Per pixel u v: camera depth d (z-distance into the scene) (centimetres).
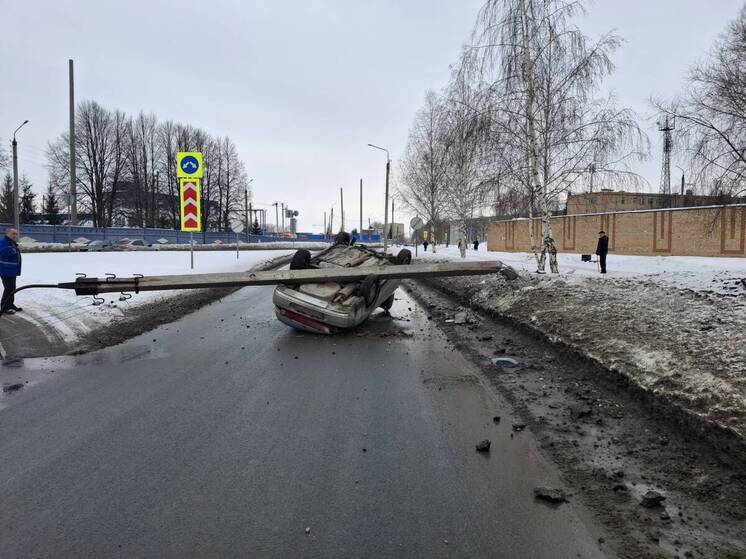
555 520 321
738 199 1229
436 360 754
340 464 399
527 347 822
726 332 612
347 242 1265
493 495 352
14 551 286
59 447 428
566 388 602
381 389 605
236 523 314
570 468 395
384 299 1106
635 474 384
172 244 6131
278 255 4109
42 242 4838
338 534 304
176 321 1095
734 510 331
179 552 285
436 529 310
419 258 3522
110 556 282
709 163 1188
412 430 473
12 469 386
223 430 469
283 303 950
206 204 7519
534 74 1478
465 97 1545
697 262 2097
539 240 3891
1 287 1319
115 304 1162
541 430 473
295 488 360
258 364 725
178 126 7356
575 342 735
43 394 573
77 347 809
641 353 612
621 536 304
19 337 847
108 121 6719
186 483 366
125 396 569
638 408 517
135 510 329
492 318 1120
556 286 1149
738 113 1156
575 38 1425
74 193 4369
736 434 394
